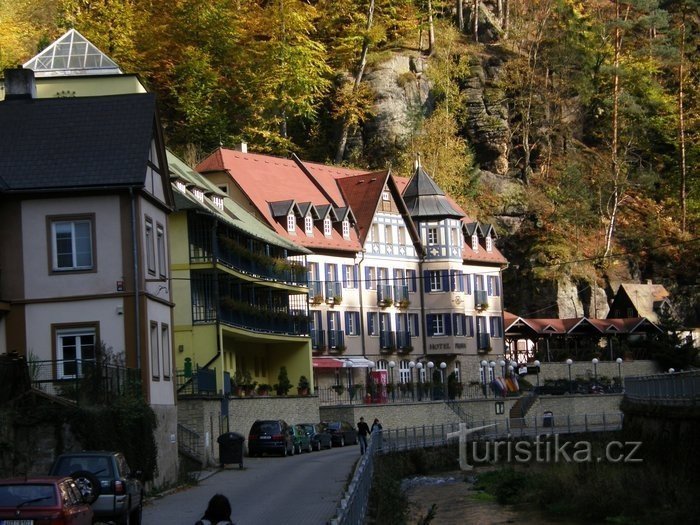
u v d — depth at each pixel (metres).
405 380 98.00
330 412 79.75
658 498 49.97
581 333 114.75
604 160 133.88
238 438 53.62
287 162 96.31
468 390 95.56
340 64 118.06
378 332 95.19
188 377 60.66
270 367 80.12
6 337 44.03
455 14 143.62
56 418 36.94
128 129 46.03
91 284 44.22
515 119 133.75
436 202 101.44
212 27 103.00
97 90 59.00
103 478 30.28
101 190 44.22
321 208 91.38
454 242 101.44
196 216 65.06
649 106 142.12
